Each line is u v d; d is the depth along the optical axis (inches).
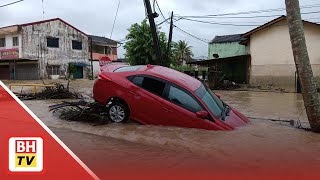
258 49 1100.5
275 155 222.4
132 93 315.0
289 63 1048.8
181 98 302.7
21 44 1560.0
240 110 513.0
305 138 274.7
